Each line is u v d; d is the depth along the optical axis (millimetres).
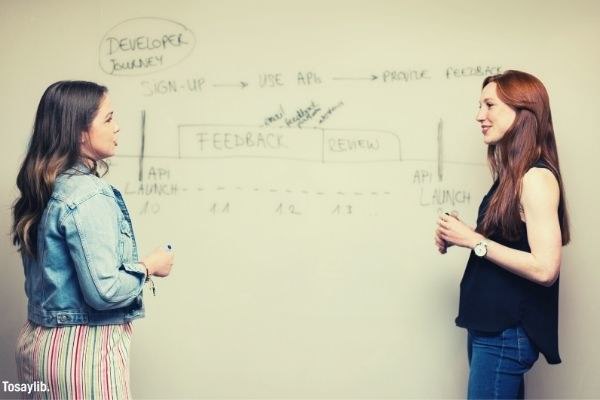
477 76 2021
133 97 2113
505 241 1602
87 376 1470
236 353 2109
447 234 1611
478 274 1621
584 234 1995
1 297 2129
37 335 1509
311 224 2082
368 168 2061
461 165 2031
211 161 2100
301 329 2092
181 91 2105
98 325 1503
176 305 2119
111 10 2125
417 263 2055
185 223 2109
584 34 1986
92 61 2127
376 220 2062
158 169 2107
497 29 2018
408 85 2045
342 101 2064
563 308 2014
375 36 2055
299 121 2078
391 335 2066
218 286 2109
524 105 1581
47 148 1501
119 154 2111
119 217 1545
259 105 2088
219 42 2098
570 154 1992
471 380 1636
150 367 2123
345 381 2080
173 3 2111
